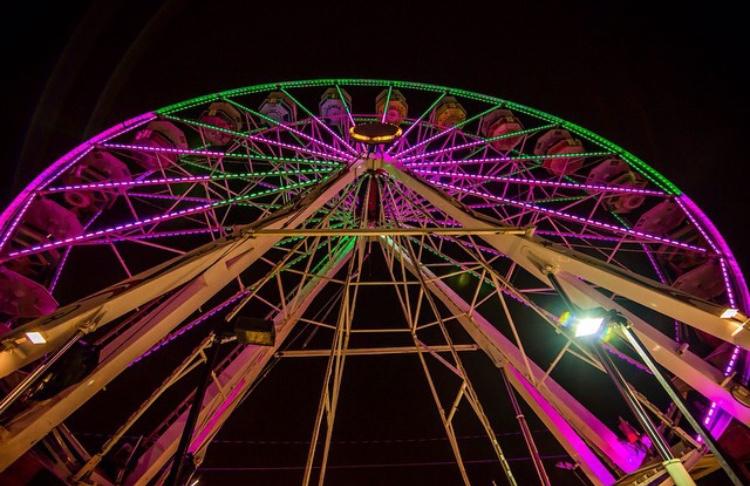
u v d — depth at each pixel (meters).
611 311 7.01
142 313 9.18
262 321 6.26
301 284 11.70
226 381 10.60
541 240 9.36
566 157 16.14
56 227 12.28
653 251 15.11
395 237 12.87
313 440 8.32
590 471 11.17
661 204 15.41
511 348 12.04
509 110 18.22
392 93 18.28
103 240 11.00
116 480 9.12
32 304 11.12
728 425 9.58
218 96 16.34
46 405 7.04
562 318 7.73
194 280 8.62
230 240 8.68
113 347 7.73
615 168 16.61
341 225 15.22
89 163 13.31
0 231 11.01
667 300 8.69
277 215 9.76
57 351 6.95
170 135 15.35
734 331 8.44
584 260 9.04
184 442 4.81
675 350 9.69
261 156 14.84
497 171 15.90
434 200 11.55
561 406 11.04
